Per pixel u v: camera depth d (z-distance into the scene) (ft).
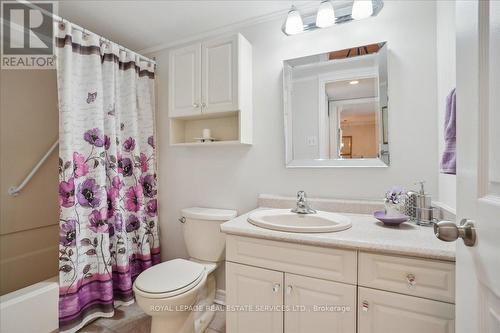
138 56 6.29
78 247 4.89
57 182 6.95
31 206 6.37
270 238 3.64
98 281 5.21
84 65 5.13
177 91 5.74
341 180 4.91
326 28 5.00
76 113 4.97
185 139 6.52
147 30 6.15
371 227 3.77
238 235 3.93
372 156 4.66
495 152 1.49
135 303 5.90
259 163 5.66
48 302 4.42
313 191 5.14
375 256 3.11
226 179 6.04
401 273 2.99
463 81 1.88
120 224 5.58
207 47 5.40
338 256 3.29
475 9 1.70
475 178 1.70
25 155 6.28
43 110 6.60
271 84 5.51
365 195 4.73
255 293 3.80
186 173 6.56
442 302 2.81
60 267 4.61
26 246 6.26
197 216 5.50
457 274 2.02
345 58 4.81
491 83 1.53
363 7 4.28
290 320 3.57
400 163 4.47
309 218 4.48
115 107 5.62
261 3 5.14
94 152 5.15
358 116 4.75
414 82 4.37
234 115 5.86
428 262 2.87
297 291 3.52
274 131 5.50
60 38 4.73
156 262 6.61
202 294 5.41
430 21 4.26
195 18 5.65
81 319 4.91
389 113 4.51
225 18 5.65
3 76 5.89
